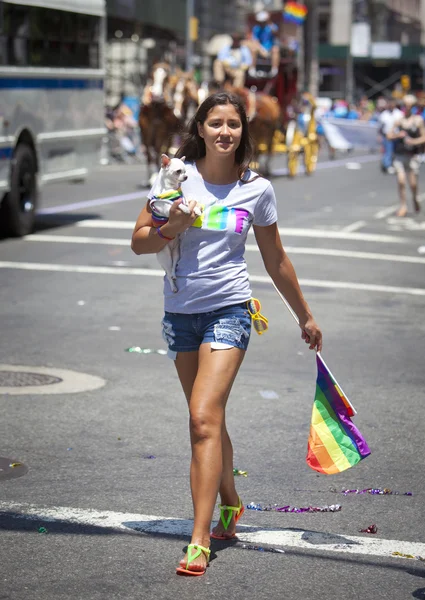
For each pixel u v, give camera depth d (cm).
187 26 10444
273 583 1098
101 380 1977
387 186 6456
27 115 3953
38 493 1366
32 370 2047
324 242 3953
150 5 9200
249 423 1716
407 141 4859
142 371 2050
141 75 10538
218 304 1162
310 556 1174
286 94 7269
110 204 5103
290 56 7256
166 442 1602
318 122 9838
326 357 2212
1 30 3703
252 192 1169
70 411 1762
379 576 1123
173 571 1123
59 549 1177
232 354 1150
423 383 2019
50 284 2988
